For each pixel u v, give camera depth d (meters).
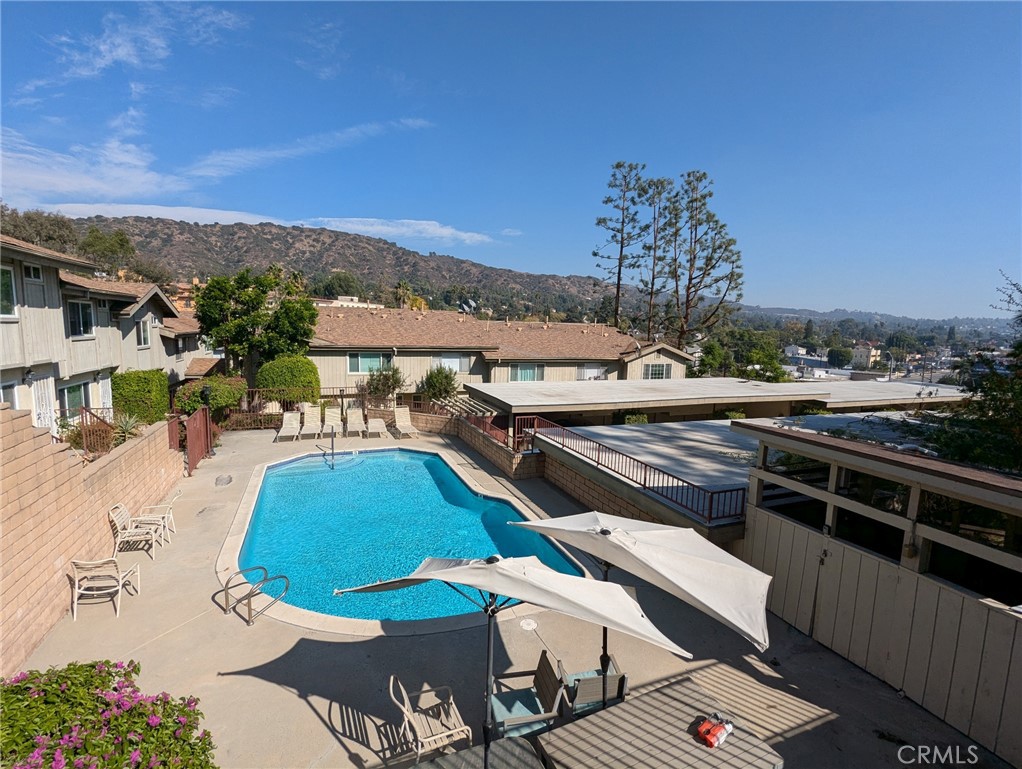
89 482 9.69
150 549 11.20
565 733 5.33
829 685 7.27
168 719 3.78
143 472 12.91
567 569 11.58
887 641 7.25
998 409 9.35
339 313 31.75
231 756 5.83
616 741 5.21
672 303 44.84
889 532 7.87
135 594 9.34
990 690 6.05
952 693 6.44
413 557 12.43
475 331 32.41
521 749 5.32
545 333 34.41
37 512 7.75
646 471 11.93
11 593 7.05
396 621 8.65
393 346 27.95
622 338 35.53
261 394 24.84
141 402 20.58
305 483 17.75
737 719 5.59
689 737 5.27
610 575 10.62
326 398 27.08
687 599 5.58
